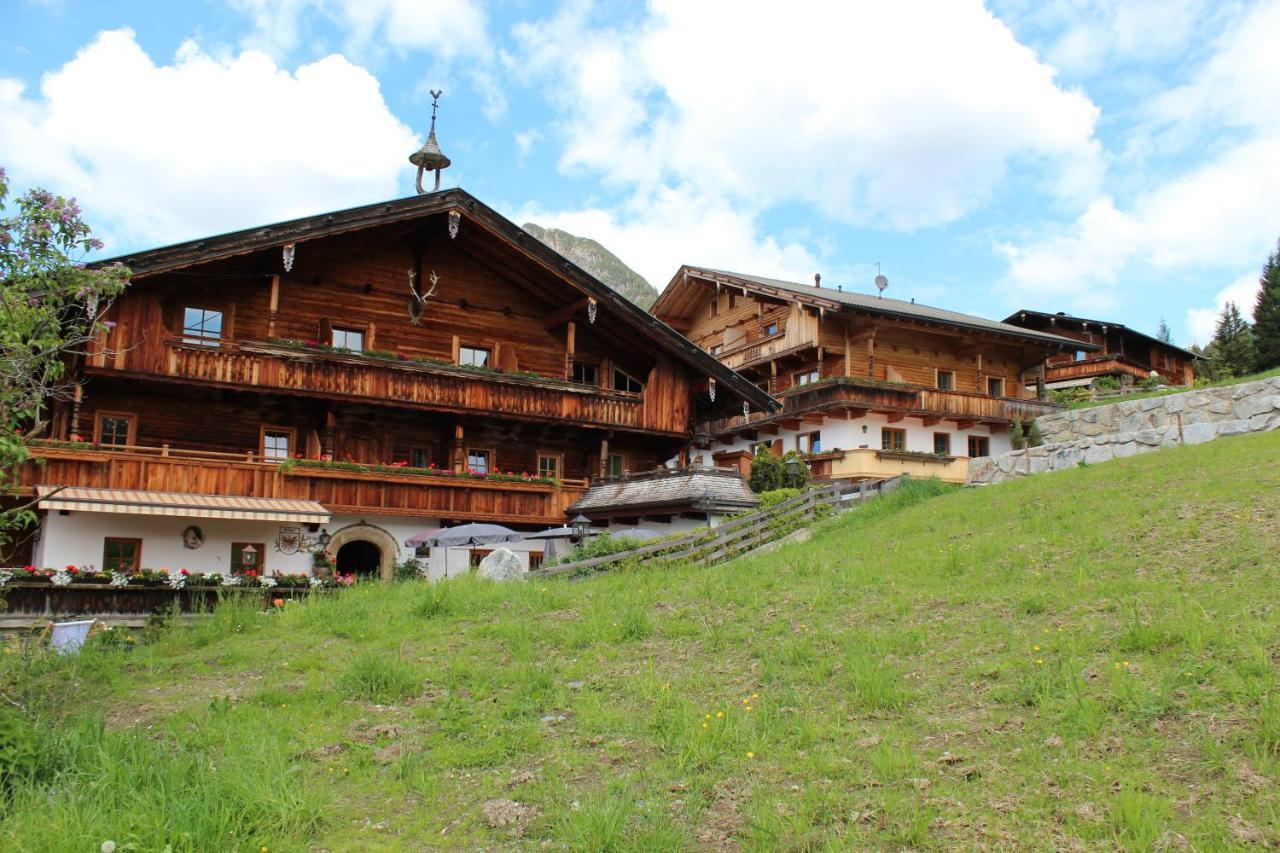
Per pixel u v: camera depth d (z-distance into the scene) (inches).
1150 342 2299.5
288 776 335.6
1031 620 441.7
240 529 914.1
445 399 1051.3
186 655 541.3
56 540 825.5
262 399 1006.4
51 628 588.1
